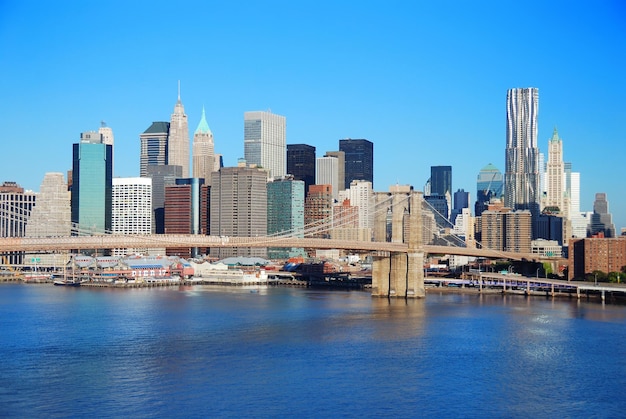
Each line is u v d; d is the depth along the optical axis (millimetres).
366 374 150625
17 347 174625
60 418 122125
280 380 145250
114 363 157750
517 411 129000
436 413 127250
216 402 130750
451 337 193500
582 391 140875
